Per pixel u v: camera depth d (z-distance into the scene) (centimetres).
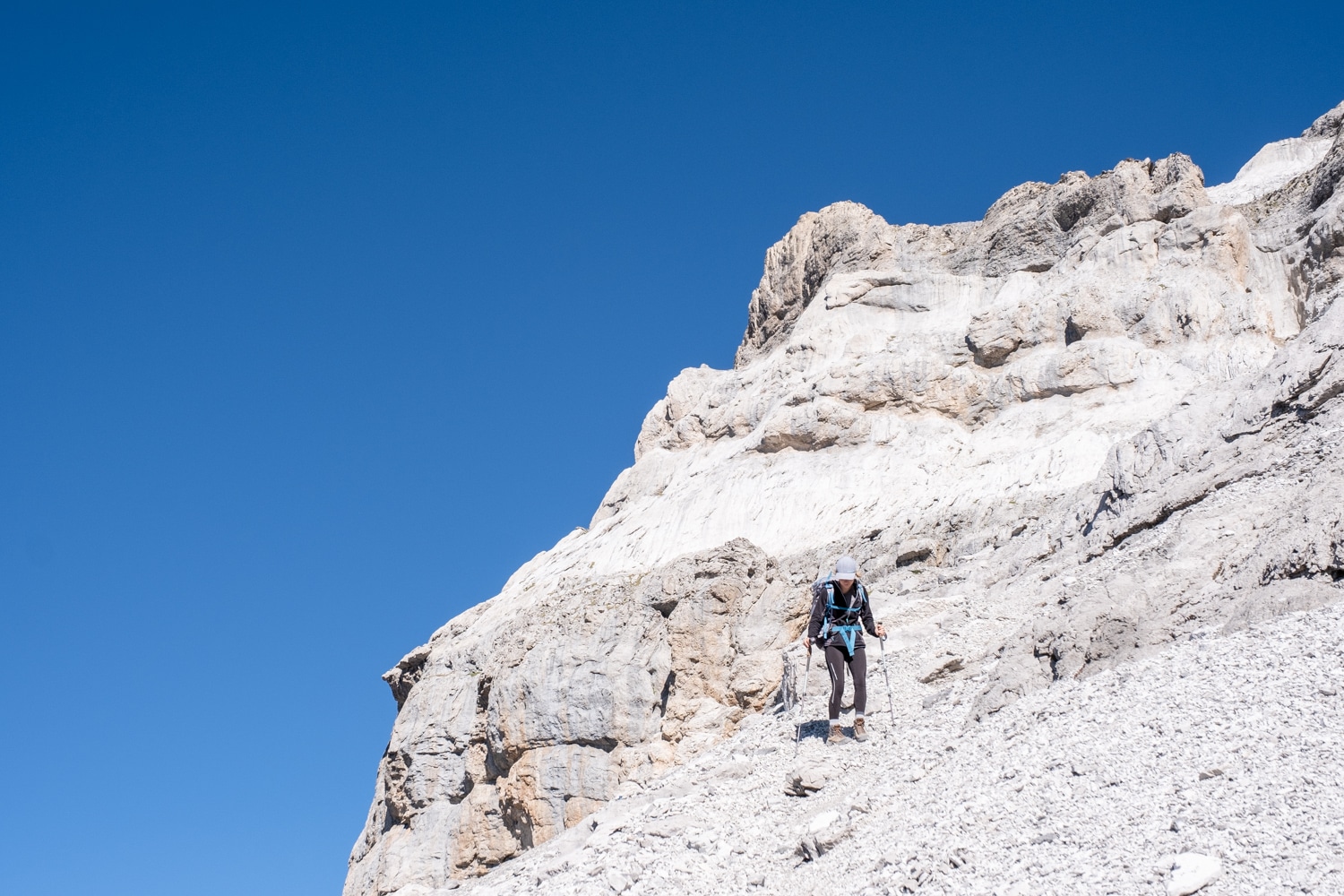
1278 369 2047
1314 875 918
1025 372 4366
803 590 2548
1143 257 4706
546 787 2562
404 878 2906
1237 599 1452
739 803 1559
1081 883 1009
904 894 1105
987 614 2023
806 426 4475
